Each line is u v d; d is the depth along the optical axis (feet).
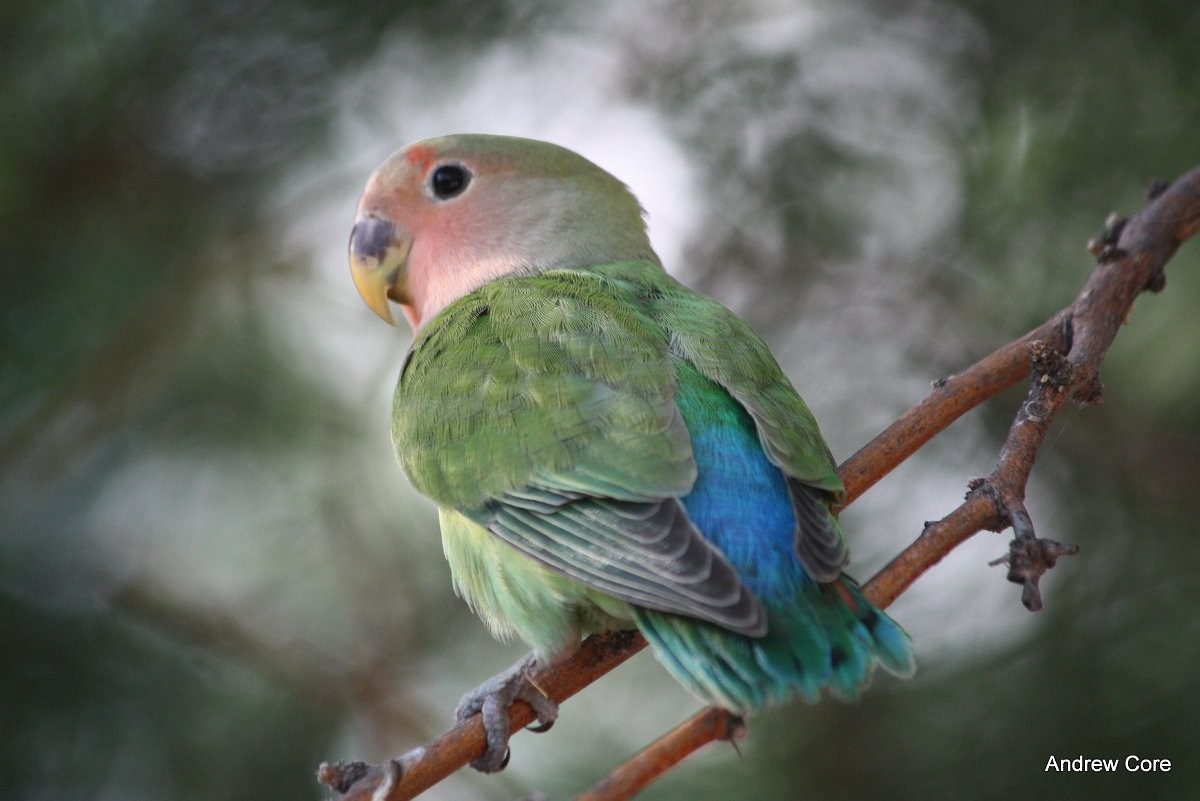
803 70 40.06
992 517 21.93
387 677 39.19
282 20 39.01
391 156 34.37
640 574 22.84
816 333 39.86
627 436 24.64
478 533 26.08
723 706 20.85
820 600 22.03
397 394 28.71
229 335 39.78
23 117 38.52
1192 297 35.60
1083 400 24.07
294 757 37.65
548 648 25.13
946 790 34.68
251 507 40.14
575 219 33.04
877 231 39.91
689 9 40.91
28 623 37.63
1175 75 36.58
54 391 38.75
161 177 39.60
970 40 38.93
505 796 37.68
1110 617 35.09
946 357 39.04
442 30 39.29
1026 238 37.88
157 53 38.83
